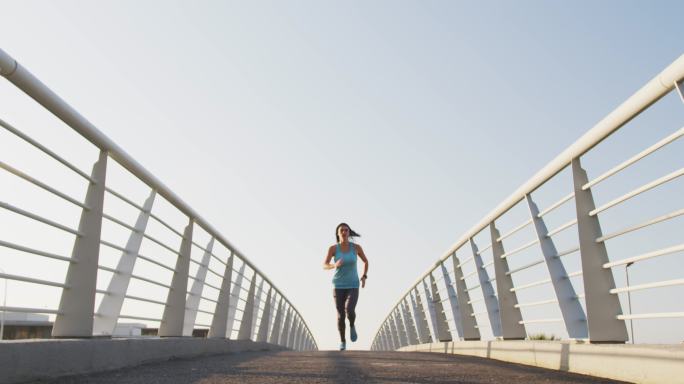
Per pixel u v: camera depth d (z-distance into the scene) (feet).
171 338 21.43
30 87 12.39
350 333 30.27
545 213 17.97
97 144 15.65
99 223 15.55
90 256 15.29
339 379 14.12
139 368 16.65
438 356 27.45
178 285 24.61
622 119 12.53
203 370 16.55
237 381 13.43
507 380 13.78
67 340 13.16
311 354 29.37
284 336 64.85
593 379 13.53
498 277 23.95
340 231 30.12
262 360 22.36
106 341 15.21
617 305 14.84
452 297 34.71
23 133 12.42
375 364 19.84
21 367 11.25
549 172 16.99
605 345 13.60
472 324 31.27
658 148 11.57
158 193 21.27
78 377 13.29
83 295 15.07
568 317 17.17
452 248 32.17
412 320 54.13
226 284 33.91
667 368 10.92
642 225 12.60
